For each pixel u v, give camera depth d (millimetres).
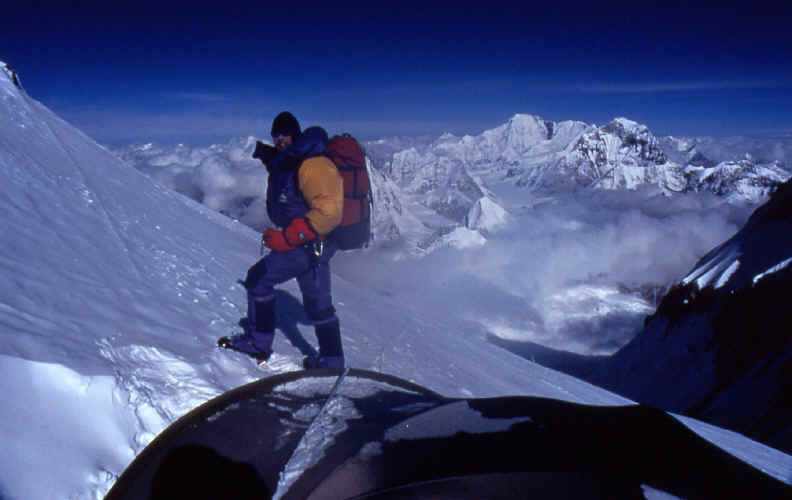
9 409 1598
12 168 5031
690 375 64062
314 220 3082
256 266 3357
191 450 1483
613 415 1200
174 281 4547
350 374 2193
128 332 2822
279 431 1630
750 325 61312
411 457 1202
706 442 1118
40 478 1480
